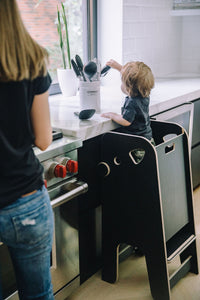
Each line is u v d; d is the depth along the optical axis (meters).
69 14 2.52
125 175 1.79
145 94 1.84
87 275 2.01
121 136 1.75
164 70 3.27
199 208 2.75
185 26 3.38
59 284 1.75
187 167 1.95
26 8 2.23
